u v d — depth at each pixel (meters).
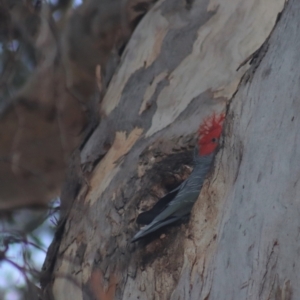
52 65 9.73
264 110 4.54
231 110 4.89
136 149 6.54
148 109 6.95
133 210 5.78
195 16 7.45
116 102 7.44
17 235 6.14
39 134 10.44
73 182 7.01
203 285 4.66
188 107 6.54
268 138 4.38
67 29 10.02
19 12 9.17
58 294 6.41
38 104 10.13
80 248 6.27
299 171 4.04
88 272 5.94
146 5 8.34
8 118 10.48
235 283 4.21
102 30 9.86
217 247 4.59
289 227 3.94
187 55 7.18
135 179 6.06
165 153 6.14
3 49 9.66
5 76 9.26
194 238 4.91
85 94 10.04
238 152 4.69
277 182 4.14
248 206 4.30
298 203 3.96
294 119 4.25
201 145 5.33
